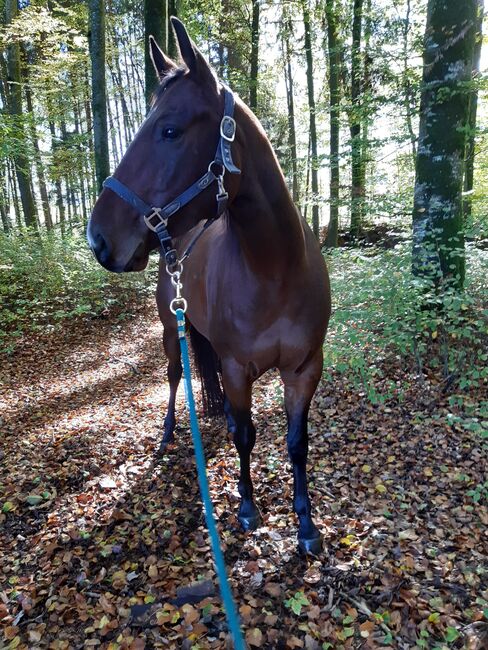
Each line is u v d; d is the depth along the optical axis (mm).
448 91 3959
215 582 2082
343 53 10633
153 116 1493
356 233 10016
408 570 2049
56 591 2107
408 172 7145
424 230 4223
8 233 10133
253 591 2014
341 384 4027
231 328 2049
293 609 1868
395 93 5660
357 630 1788
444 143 4102
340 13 10898
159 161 1471
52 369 5910
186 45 1465
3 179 12641
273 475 2893
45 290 8039
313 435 3375
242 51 14523
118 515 2594
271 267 1848
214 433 3592
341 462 3002
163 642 1798
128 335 7262
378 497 2627
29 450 3549
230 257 2021
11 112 11672
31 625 1936
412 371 3898
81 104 16875
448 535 2279
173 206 1490
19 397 4953
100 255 1484
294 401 2217
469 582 1968
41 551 2387
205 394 3344
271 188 1735
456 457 2904
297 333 2010
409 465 2895
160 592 2049
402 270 4023
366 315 3637
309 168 9227
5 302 7965
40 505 2783
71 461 3270
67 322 7637
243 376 2166
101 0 8727
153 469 3135
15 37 10508
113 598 2037
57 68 12156
